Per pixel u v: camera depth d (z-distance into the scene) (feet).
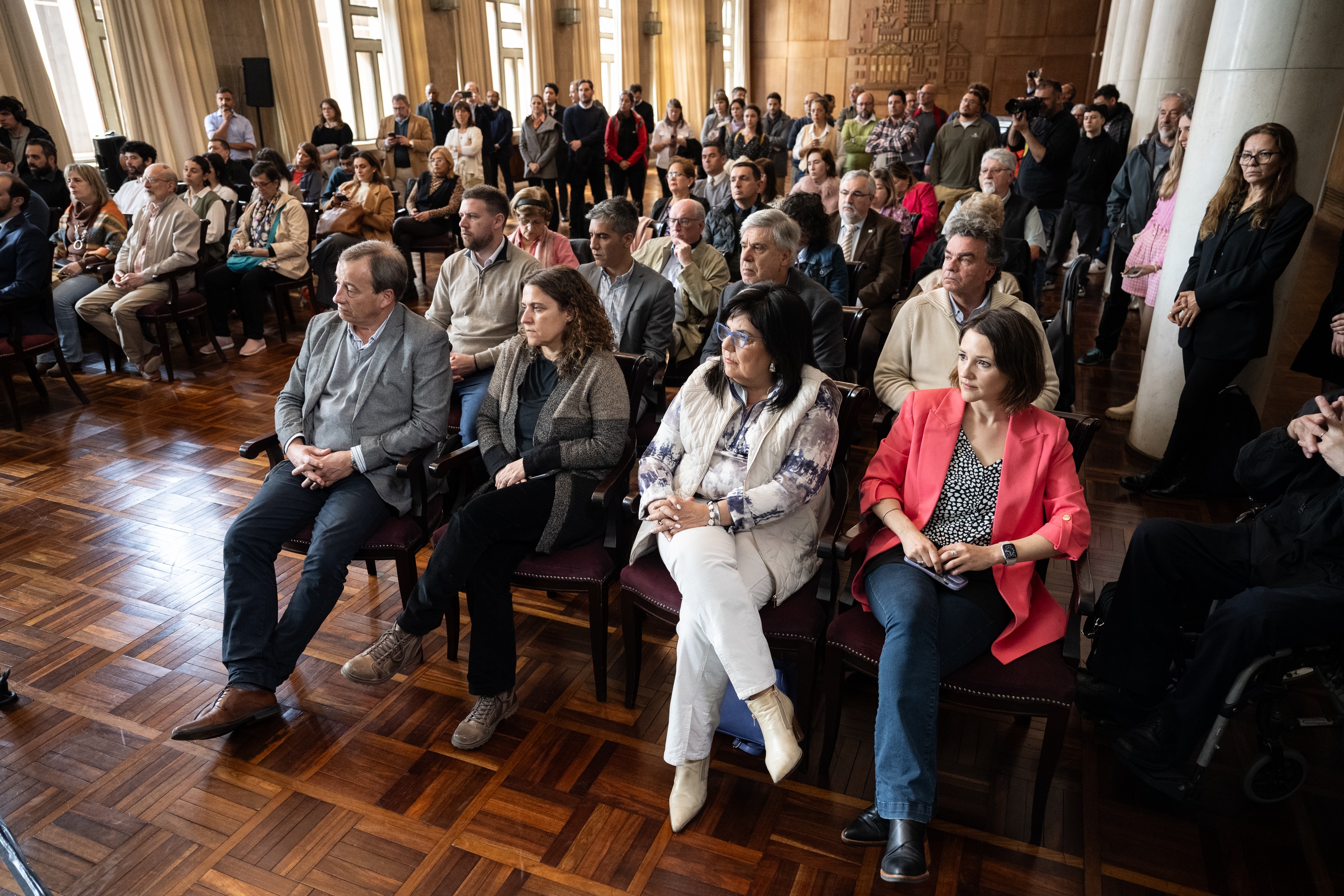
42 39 23.40
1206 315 10.76
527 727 7.55
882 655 6.10
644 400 10.49
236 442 13.61
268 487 8.00
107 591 9.54
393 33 34.81
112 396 15.70
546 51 42.37
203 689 7.99
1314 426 6.46
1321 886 6.02
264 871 6.07
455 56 37.88
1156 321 12.59
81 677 8.13
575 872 6.09
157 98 25.72
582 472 7.77
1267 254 10.12
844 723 7.59
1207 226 10.81
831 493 7.59
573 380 7.97
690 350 12.63
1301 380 15.83
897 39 55.83
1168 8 22.54
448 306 11.79
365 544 7.91
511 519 7.24
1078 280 10.12
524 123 31.50
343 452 8.00
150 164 19.34
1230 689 6.17
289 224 18.44
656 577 7.09
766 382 7.16
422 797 6.75
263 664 7.27
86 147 24.93
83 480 12.26
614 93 50.62
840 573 8.91
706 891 5.95
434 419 8.27
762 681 6.22
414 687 8.06
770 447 6.96
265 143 29.89
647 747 7.32
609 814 6.61
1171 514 11.21
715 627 6.27
